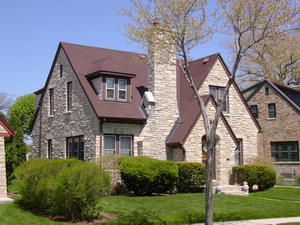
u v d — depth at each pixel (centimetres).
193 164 2147
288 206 1784
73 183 1361
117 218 1412
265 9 1370
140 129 2362
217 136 2405
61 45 2681
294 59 4356
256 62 4394
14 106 4575
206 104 2381
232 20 1397
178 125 2423
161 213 1517
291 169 3164
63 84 2650
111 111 2267
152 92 2431
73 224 1315
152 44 1535
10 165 2320
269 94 3441
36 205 1557
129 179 1961
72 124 2492
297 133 3212
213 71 2662
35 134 3020
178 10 1411
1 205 1598
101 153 2220
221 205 1766
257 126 2839
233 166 2434
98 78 2370
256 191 2397
